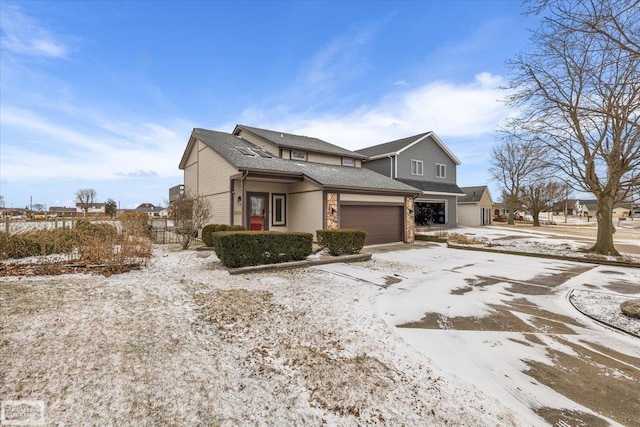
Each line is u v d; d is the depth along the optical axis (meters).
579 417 2.57
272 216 13.98
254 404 2.63
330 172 14.50
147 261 8.26
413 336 4.18
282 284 6.46
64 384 2.67
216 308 4.81
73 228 10.56
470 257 10.76
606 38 5.26
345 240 9.85
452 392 2.90
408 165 22.66
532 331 4.40
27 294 4.89
